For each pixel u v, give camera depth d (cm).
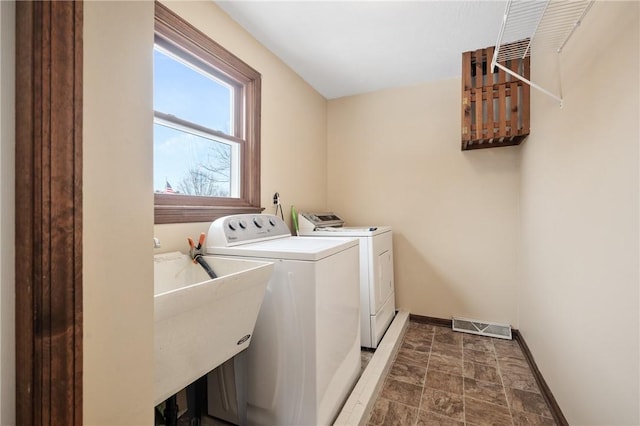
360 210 312
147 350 58
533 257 200
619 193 97
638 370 86
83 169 47
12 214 43
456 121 273
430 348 230
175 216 149
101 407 50
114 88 52
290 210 252
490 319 261
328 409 137
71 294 45
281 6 175
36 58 42
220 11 176
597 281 111
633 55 90
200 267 145
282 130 240
